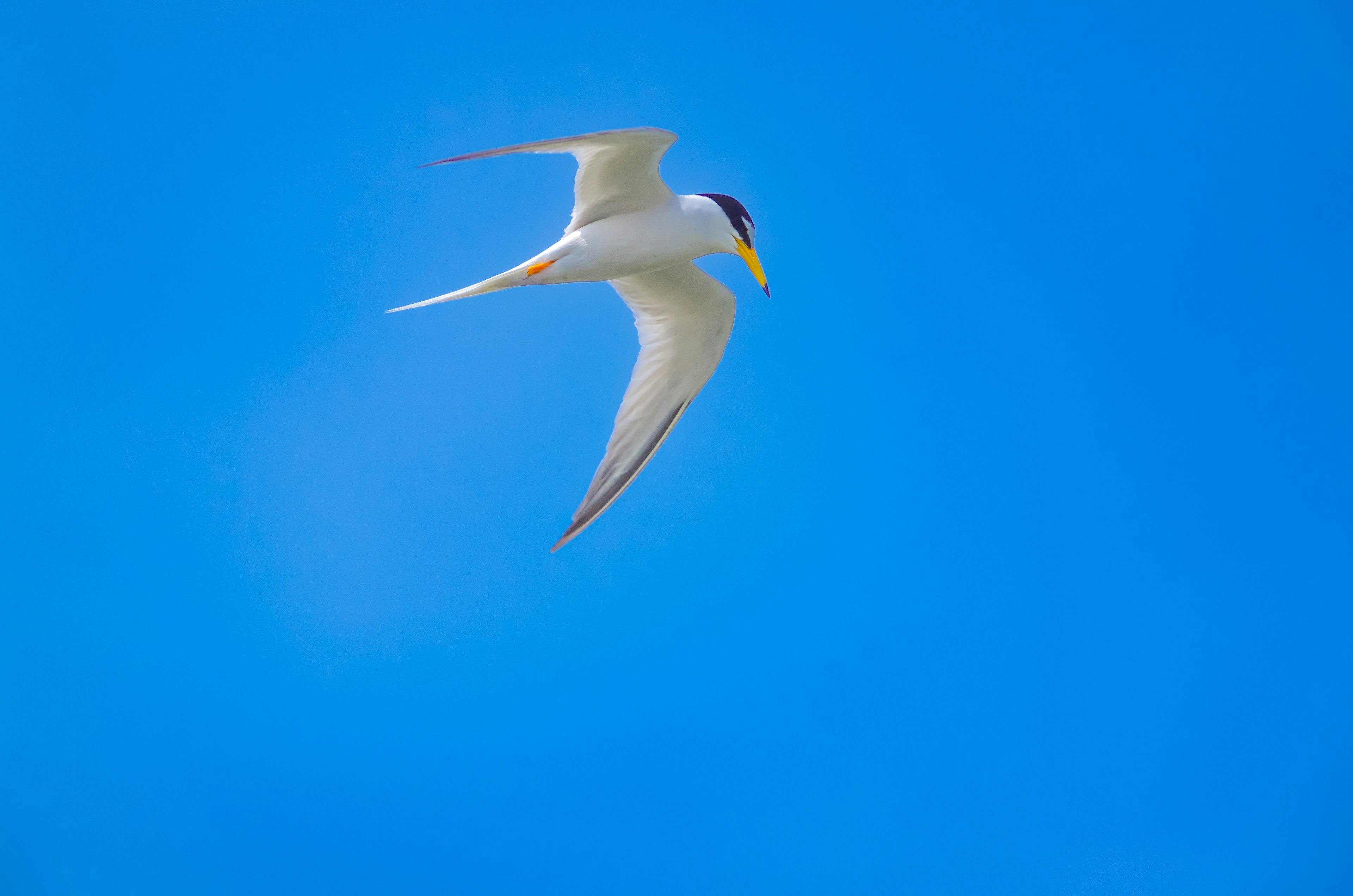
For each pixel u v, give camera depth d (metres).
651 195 8.70
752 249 9.20
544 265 8.74
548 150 7.18
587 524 9.85
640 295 10.16
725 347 10.31
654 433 10.36
